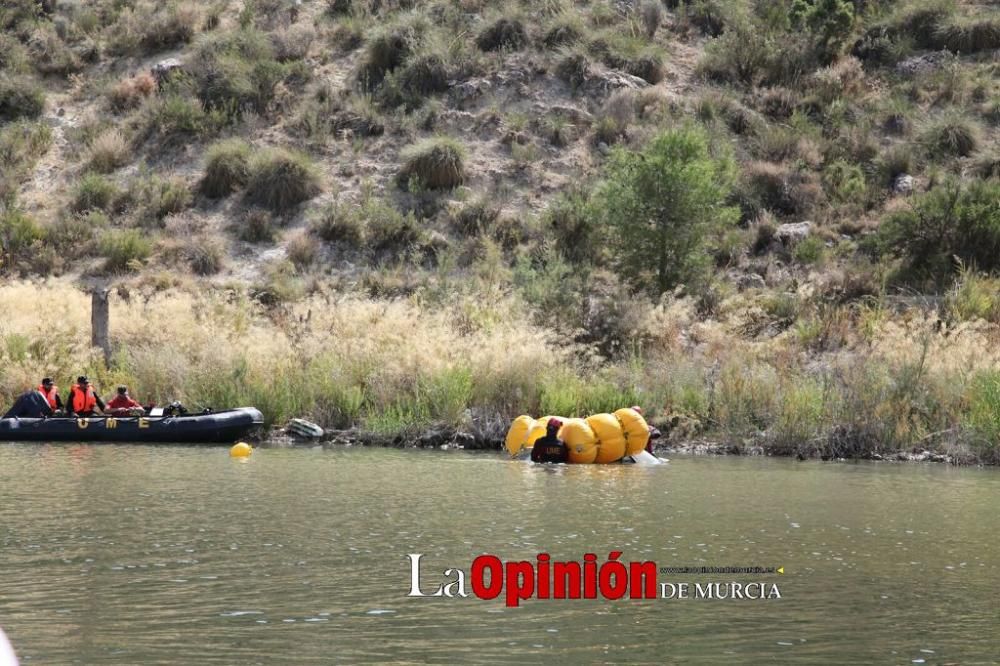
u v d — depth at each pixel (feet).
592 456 209.36
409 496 165.07
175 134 479.82
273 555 122.11
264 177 442.09
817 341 301.43
